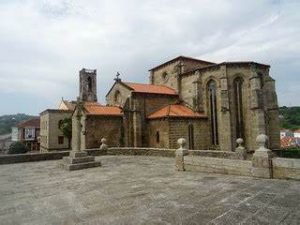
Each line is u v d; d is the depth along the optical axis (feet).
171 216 22.36
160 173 46.37
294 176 32.94
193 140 110.32
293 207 22.95
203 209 23.77
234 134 112.98
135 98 114.11
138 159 71.87
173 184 35.70
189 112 116.78
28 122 258.98
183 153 48.39
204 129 115.14
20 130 253.44
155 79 153.38
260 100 108.37
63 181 41.98
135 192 32.04
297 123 372.79
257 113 107.86
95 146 105.09
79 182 40.60
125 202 27.61
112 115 110.01
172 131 103.91
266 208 22.98
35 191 35.29
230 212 22.49
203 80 121.29
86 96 195.93
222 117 111.75
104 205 26.94
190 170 46.70
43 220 23.25
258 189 29.71
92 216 23.63
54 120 180.86
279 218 20.53
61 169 56.29
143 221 21.53
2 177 47.57
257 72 116.98
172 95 127.13
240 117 114.21
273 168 35.12
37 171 54.03
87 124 104.32
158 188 33.68
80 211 25.35
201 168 44.78
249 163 37.63
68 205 27.63
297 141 258.16
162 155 76.02
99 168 55.98
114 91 128.77
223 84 112.37
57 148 179.22
